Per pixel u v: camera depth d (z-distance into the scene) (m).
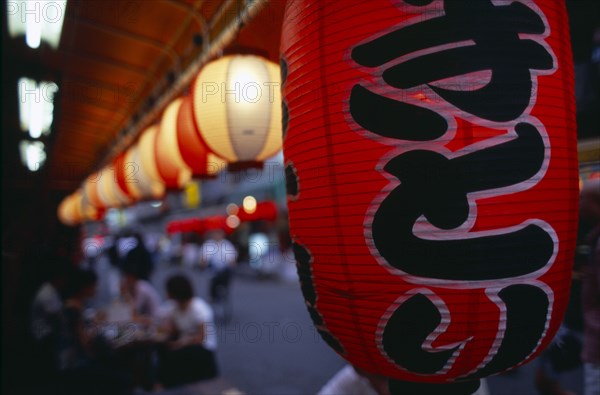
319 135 1.20
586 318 2.73
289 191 1.37
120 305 5.64
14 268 6.32
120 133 7.05
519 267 1.08
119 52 4.42
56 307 5.28
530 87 1.09
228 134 2.48
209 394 4.57
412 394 1.38
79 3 3.38
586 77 4.56
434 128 1.06
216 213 24.48
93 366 4.93
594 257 2.65
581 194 2.70
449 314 1.08
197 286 17.80
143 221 35.62
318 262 1.25
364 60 1.14
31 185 7.92
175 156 3.49
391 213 1.09
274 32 2.95
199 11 3.31
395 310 1.12
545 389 3.93
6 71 4.67
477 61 1.07
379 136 1.10
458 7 1.08
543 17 1.15
